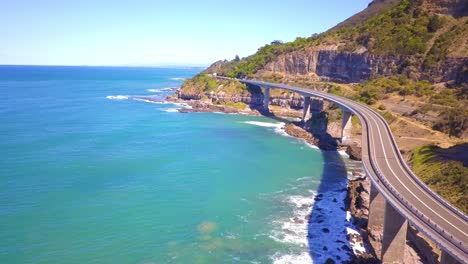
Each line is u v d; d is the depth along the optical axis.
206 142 117.88
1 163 89.12
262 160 99.25
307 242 56.81
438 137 95.81
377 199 58.50
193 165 92.88
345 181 83.88
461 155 75.81
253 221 63.38
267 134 132.75
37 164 89.25
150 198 71.56
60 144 108.88
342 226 61.91
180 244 55.72
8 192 71.69
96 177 81.94
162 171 87.56
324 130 128.62
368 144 78.56
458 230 41.59
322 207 69.25
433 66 141.62
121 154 100.75
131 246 54.75
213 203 70.19
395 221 48.84
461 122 95.00
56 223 60.31
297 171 90.56
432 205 48.66
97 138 118.31
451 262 37.72
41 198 69.50
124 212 65.25
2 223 59.47
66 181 78.75
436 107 108.25
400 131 103.56
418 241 53.97
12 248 52.72
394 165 65.75
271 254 53.47
